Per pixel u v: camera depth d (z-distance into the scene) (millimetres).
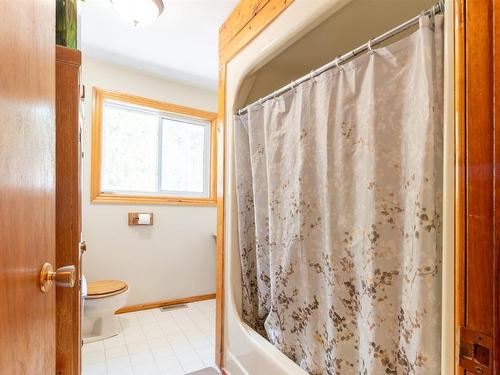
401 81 913
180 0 1798
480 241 524
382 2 1252
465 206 552
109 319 2273
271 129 1441
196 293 3096
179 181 3154
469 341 537
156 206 2879
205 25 2055
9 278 500
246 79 1697
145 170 2945
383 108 955
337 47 1588
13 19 514
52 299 762
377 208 957
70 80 1054
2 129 469
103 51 2432
